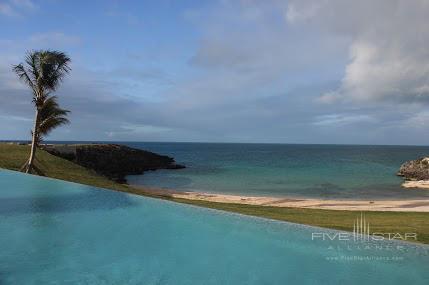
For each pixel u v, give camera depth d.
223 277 7.12
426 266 7.59
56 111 24.14
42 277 6.79
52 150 50.59
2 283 6.46
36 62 22.69
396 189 45.00
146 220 10.81
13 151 32.00
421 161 63.97
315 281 6.95
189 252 8.39
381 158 127.12
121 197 13.74
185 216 11.39
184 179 54.19
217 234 9.68
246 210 19.61
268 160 106.44
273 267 7.61
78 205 12.27
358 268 7.57
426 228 14.99
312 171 69.38
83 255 7.92
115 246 8.56
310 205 28.31
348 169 75.75
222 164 87.19
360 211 21.83
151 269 7.39
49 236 8.99
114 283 6.72
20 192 14.10
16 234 9.03
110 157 60.97
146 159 71.62
